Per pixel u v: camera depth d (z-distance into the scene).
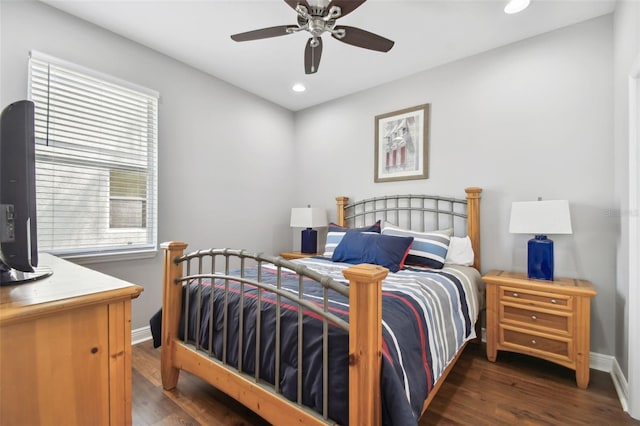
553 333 2.04
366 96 3.54
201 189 3.12
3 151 0.85
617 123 2.05
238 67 3.04
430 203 3.04
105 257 2.40
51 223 2.16
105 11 2.21
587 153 2.29
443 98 2.98
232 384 1.52
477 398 1.81
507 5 2.11
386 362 1.11
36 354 0.73
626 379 1.82
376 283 1.08
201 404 1.75
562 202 2.11
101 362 0.84
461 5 2.13
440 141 2.99
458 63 2.89
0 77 1.96
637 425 1.58
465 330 2.00
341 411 1.14
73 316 0.79
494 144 2.69
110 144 2.45
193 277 1.81
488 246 2.70
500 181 2.65
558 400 1.80
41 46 2.12
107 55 2.43
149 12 2.23
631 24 1.74
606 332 2.18
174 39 2.57
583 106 2.30
